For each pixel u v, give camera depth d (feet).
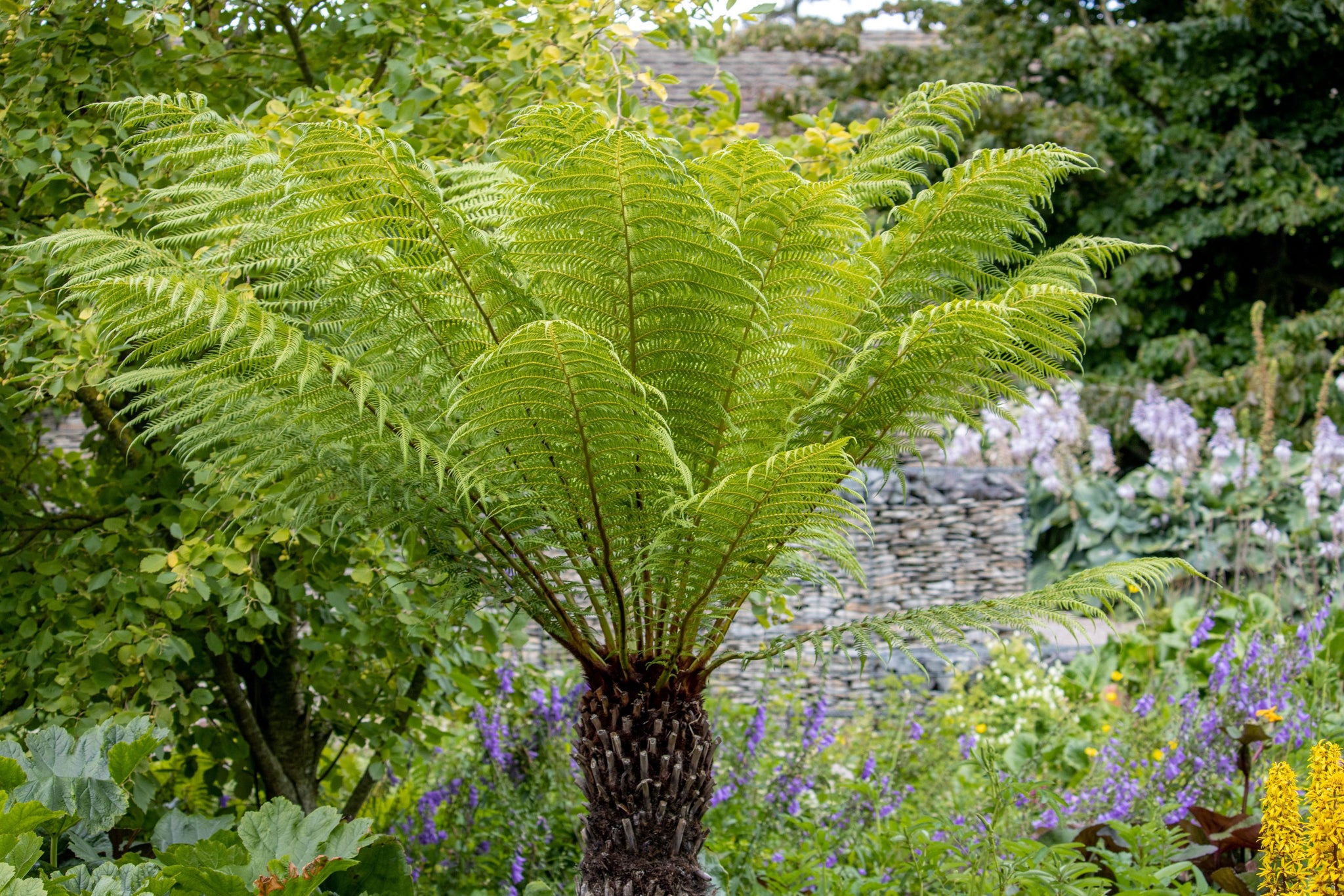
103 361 9.03
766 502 6.91
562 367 6.51
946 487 23.68
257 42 12.19
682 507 6.94
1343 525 21.45
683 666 7.95
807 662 20.65
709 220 7.10
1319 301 45.55
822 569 8.45
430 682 12.83
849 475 7.47
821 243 7.30
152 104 7.82
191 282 6.56
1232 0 38.78
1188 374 39.65
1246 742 10.44
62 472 12.48
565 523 7.63
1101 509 31.07
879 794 12.06
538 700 12.82
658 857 7.61
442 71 11.18
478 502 7.75
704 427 7.85
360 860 8.55
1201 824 10.17
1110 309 41.45
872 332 8.22
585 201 6.84
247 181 7.58
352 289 7.41
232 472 9.29
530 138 7.40
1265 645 13.01
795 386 7.98
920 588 23.47
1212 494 28.96
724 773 12.55
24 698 10.32
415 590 11.59
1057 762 15.71
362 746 12.06
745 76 42.68
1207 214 42.16
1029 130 38.91
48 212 10.98
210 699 10.61
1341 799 7.09
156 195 7.87
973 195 7.68
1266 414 23.25
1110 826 9.97
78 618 10.02
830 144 11.18
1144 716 13.41
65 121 10.03
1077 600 7.75
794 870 10.96
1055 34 42.37
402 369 7.88
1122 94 42.09
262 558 11.20
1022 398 8.03
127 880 6.97
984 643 21.89
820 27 42.24
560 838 11.92
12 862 6.61
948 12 45.01
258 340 6.51
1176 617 20.56
